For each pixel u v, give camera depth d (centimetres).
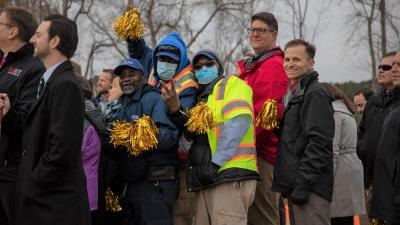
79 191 647
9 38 751
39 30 682
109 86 1249
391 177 773
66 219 634
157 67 892
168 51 883
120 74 861
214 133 814
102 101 1257
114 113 869
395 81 884
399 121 766
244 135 811
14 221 664
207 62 859
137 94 847
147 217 803
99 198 850
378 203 793
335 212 950
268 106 813
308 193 725
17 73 736
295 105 766
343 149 962
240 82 838
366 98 1509
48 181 622
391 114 796
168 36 906
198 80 871
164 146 795
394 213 768
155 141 774
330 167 734
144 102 836
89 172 800
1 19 750
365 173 1004
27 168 645
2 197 695
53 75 654
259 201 917
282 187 764
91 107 821
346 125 960
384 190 783
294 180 746
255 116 891
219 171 797
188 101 866
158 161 809
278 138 820
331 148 732
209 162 802
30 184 637
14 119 709
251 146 816
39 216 634
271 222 918
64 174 637
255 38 933
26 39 758
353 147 973
